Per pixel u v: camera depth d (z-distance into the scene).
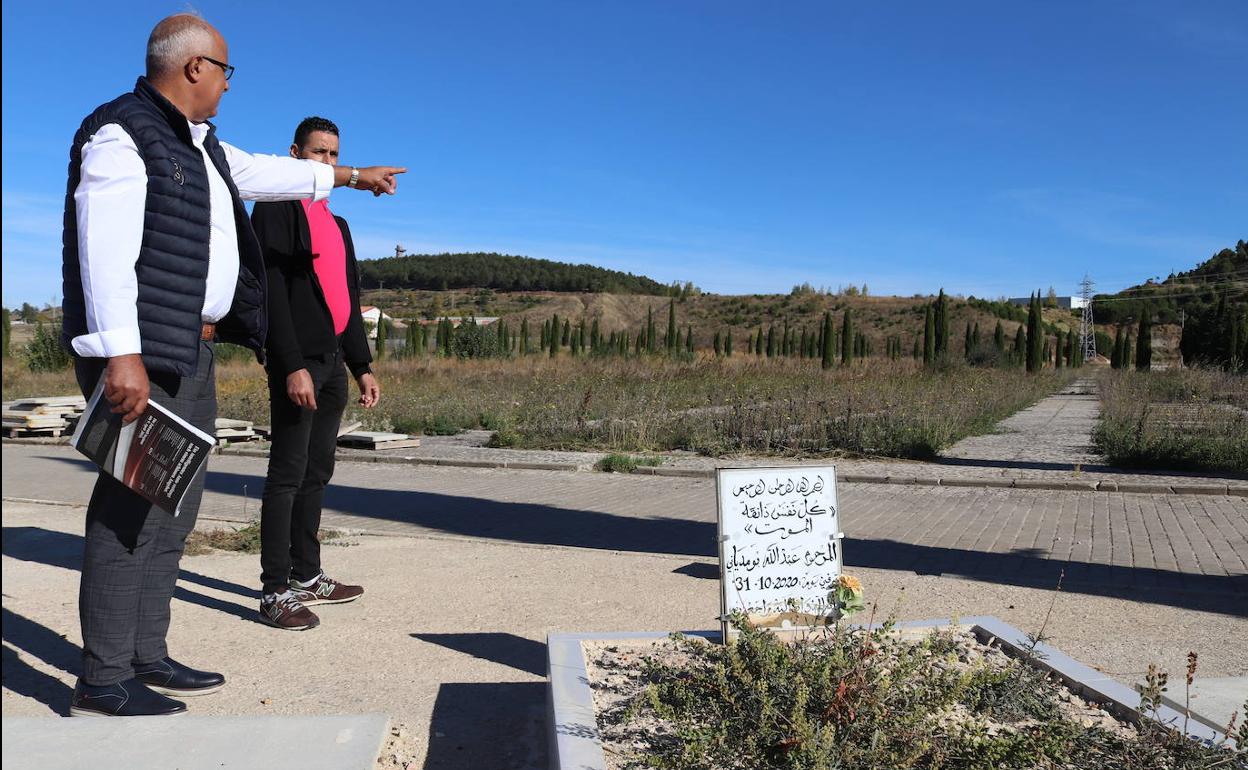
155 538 3.62
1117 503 9.90
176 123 3.44
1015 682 3.49
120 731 3.13
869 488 11.12
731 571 3.99
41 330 36.34
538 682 4.01
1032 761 2.84
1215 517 8.95
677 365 37.66
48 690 3.83
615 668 3.69
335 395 5.08
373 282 186.50
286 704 3.72
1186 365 42.66
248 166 4.05
